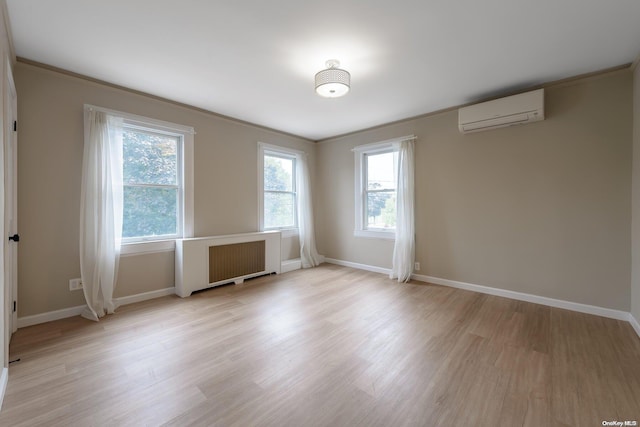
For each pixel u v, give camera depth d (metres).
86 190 2.78
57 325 2.59
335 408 1.56
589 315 2.84
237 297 3.42
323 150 5.41
